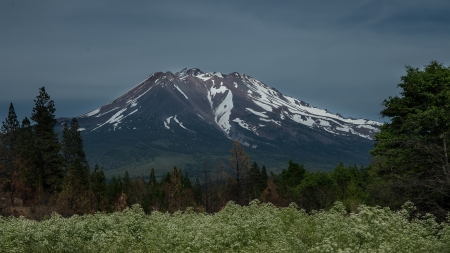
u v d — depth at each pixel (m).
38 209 56.97
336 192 44.06
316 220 19.61
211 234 16.91
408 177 27.08
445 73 30.16
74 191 57.75
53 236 17.05
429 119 27.33
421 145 26.44
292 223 20.69
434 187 25.25
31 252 16.36
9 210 57.44
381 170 32.66
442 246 15.03
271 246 15.67
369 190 32.91
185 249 15.16
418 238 15.99
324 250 13.55
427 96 29.75
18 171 70.88
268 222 18.80
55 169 71.25
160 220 21.59
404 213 19.31
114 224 20.36
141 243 17.22
